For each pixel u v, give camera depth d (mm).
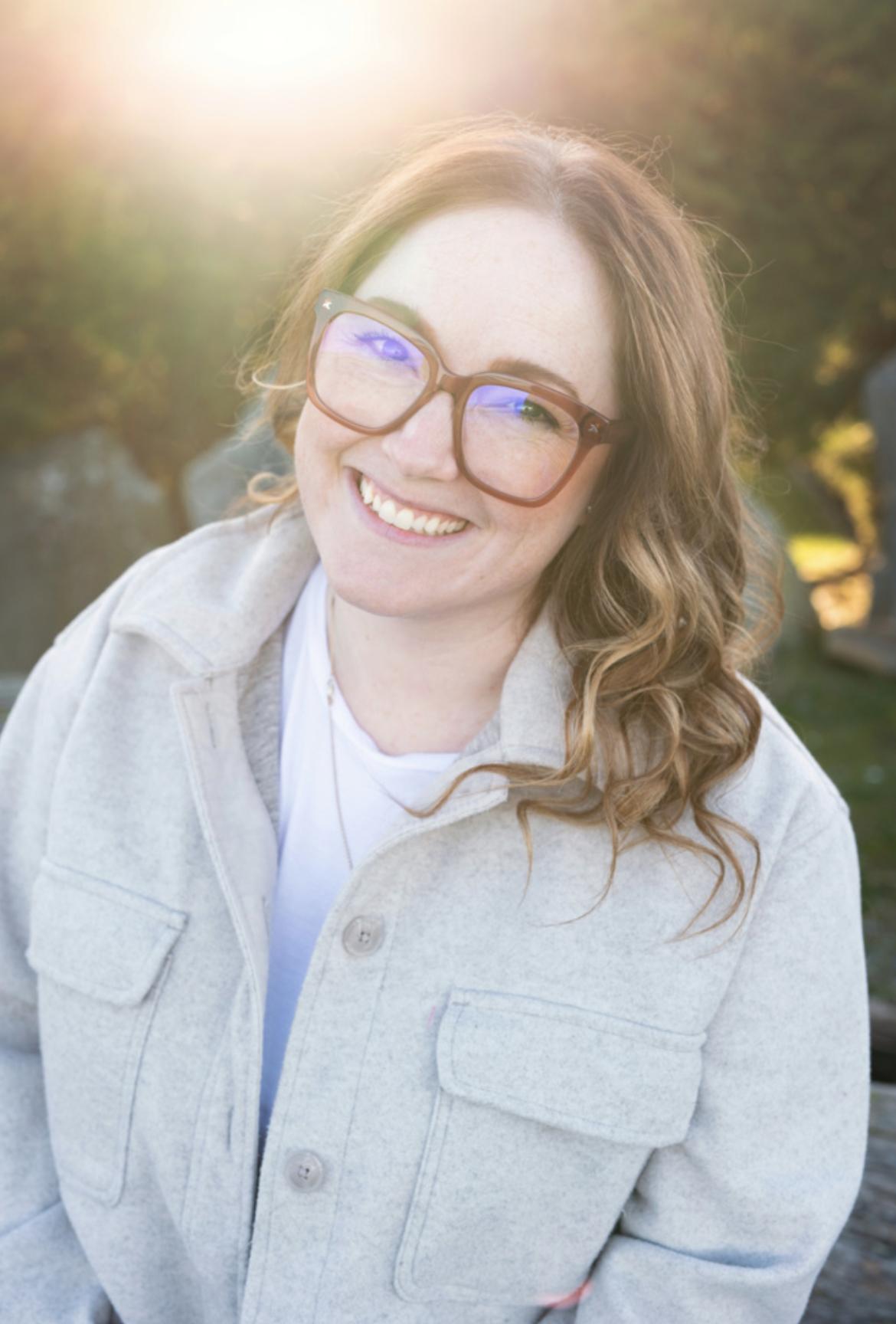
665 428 1201
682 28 7078
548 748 1241
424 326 1149
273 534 1436
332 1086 1247
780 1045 1231
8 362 8148
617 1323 1257
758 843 1203
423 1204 1232
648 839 1215
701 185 7496
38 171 6613
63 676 1472
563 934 1226
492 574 1210
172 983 1315
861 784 5762
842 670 8273
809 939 1229
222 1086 1294
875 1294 1500
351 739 1347
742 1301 1257
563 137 1252
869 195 8273
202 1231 1317
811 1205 1248
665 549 1252
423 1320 1282
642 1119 1209
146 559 1508
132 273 6777
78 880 1348
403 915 1257
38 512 7145
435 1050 1233
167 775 1363
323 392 1190
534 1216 1255
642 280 1156
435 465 1143
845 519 12688
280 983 1365
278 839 1373
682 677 1250
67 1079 1369
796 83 7773
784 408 9695
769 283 8242
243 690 1399
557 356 1145
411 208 1171
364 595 1225
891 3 7480
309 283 1340
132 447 8953
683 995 1205
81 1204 1387
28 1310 1359
